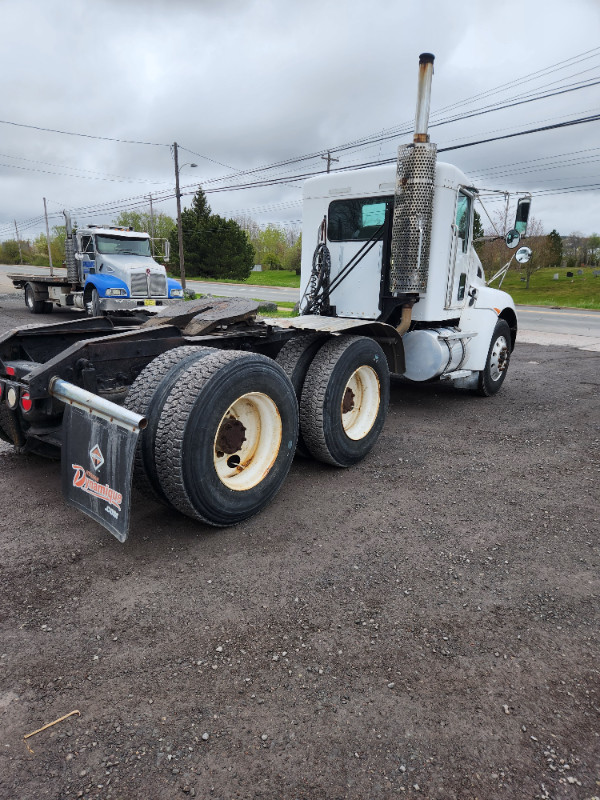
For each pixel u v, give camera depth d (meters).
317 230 6.09
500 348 7.08
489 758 1.83
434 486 4.16
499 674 2.22
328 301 6.02
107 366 3.44
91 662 2.25
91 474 2.91
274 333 4.27
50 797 1.68
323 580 2.86
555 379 8.55
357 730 1.93
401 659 2.29
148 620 2.52
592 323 19.84
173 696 2.08
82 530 3.37
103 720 1.97
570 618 2.58
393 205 5.42
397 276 5.30
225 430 3.33
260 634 2.43
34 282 17.89
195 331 3.91
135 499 3.84
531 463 4.70
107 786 1.72
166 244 17.20
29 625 2.48
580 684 2.17
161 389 3.08
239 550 3.16
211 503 3.16
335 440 4.25
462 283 6.12
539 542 3.30
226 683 2.15
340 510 3.71
